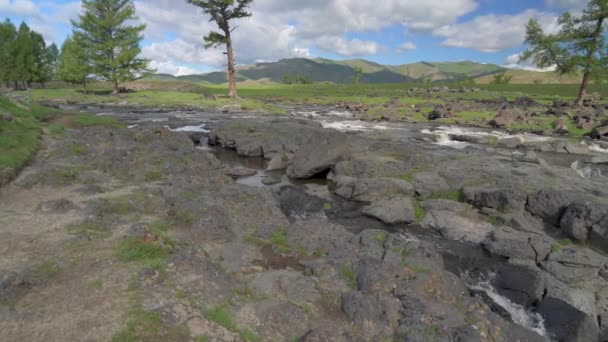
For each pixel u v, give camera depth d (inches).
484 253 544.7
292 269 462.9
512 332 352.2
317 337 316.5
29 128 925.8
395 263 448.8
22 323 291.9
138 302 325.7
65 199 564.7
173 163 843.4
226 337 304.5
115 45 2564.0
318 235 535.2
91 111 1907.0
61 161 783.1
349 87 4355.3
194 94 2561.5
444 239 592.7
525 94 2669.8
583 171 953.5
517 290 443.8
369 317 353.7
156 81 5231.3
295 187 842.8
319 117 1950.1
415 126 1635.1
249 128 1306.6
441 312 359.3
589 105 1886.1
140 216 549.3
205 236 505.4
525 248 517.3
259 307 355.9
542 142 1242.6
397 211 653.3
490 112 1857.8
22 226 468.1
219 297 359.6
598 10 1756.9
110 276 361.1
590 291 450.9
